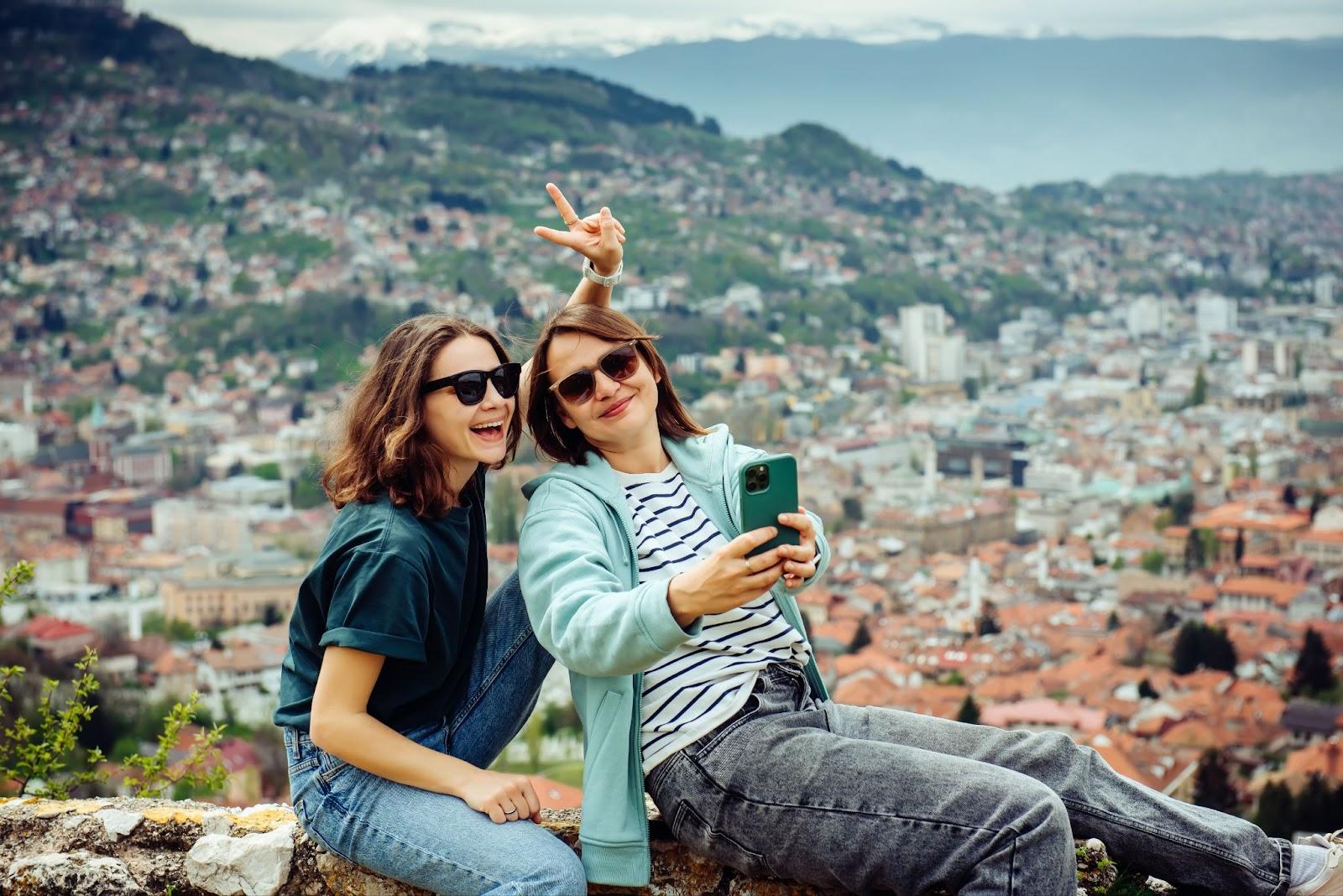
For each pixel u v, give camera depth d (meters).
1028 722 59.19
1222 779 53.34
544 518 2.16
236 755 44.88
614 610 1.92
